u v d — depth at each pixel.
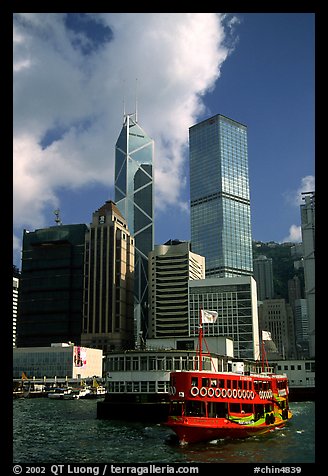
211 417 72.69
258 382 82.75
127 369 119.50
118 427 95.88
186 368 118.12
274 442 71.69
